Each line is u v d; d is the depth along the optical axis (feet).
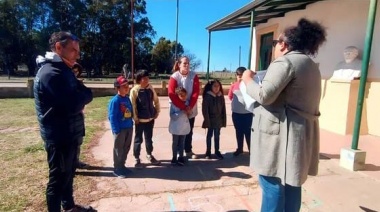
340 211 10.05
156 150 17.11
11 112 30.32
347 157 13.83
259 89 6.14
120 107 12.65
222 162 15.10
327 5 23.99
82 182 12.26
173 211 9.95
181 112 14.05
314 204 10.49
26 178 12.43
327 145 17.98
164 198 10.91
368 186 11.94
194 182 12.44
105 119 26.66
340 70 21.76
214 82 15.25
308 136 6.24
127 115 12.84
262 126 6.45
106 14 141.69
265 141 6.40
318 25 6.61
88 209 9.82
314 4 25.35
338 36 23.12
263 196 6.73
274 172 6.30
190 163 14.90
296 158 6.10
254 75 7.11
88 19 142.82
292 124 6.12
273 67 6.12
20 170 13.38
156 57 152.25
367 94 20.56
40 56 8.27
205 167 14.32
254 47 36.83
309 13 26.00
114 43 142.10
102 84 66.95
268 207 6.59
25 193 11.00
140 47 151.84
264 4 21.63
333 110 21.89
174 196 11.08
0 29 128.36
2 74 133.80
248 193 11.41
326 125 22.57
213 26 35.83
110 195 11.09
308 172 6.61
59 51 8.09
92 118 27.17
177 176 13.09
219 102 15.28
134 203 10.48
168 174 13.32
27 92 44.68
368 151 16.57
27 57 136.26
